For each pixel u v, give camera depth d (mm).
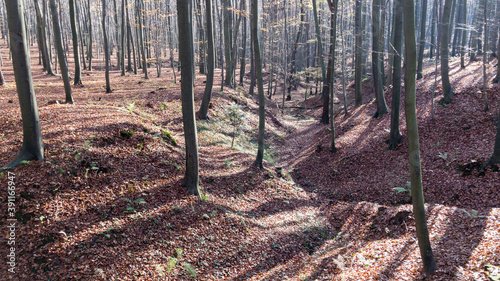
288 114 30984
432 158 14031
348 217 11898
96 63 45656
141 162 11023
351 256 8727
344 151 17688
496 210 9148
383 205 12289
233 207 11070
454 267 6820
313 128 25234
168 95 21812
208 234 9156
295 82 44812
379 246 8930
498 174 11156
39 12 31406
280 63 37250
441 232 8906
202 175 12477
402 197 12305
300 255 9500
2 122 11859
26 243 7105
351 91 33125
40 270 6695
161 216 9055
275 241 9836
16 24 8250
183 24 9531
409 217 10062
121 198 9172
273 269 8586
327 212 12734
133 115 14305
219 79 36438
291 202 13016
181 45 9734
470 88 18125
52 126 11203
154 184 10328
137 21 39938
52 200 8211
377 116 20594
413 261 7625
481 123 14789
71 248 7195
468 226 8727
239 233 9695
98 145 10734
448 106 17297
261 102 14305
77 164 9547
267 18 32438
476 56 28797
